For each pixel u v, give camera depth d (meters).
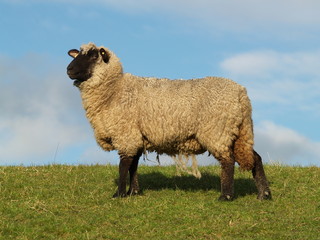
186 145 7.08
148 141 7.12
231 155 7.02
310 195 7.31
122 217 6.79
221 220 6.69
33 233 6.47
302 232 6.51
